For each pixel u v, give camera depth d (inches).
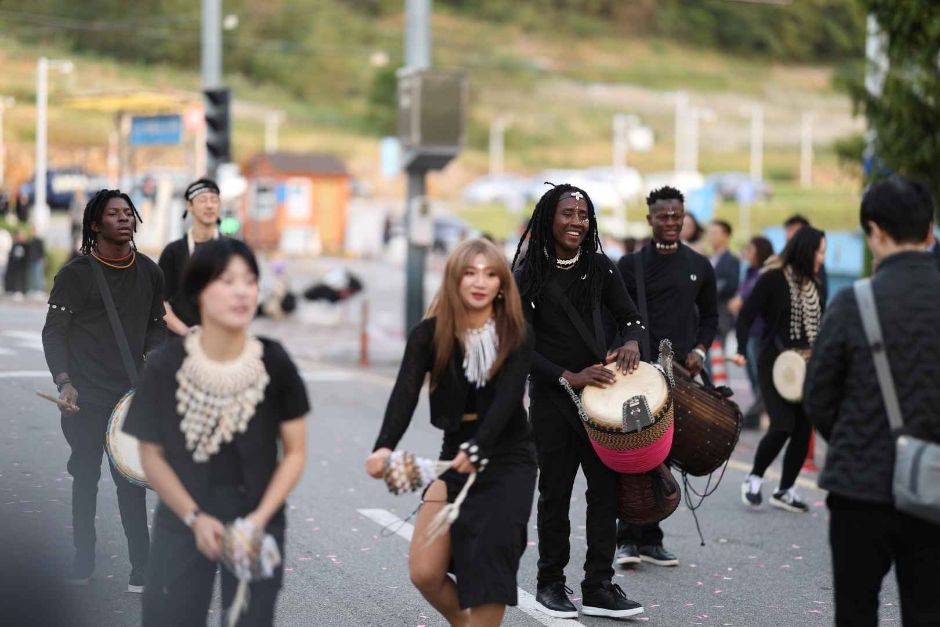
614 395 325.4
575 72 5856.3
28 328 876.0
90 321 339.6
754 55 6579.7
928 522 233.1
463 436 267.0
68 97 1782.7
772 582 384.8
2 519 318.3
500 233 2950.3
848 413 238.4
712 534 447.5
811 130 5354.3
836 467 238.1
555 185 336.5
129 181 1873.8
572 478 341.7
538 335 337.4
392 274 2160.4
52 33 3909.9
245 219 2444.6
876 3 756.6
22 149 2667.3
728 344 1111.0
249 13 5012.3
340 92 4793.3
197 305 227.6
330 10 5319.9
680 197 396.8
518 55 5930.1
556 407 337.4
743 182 3604.8
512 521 262.8
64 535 334.0
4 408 374.6
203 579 230.5
